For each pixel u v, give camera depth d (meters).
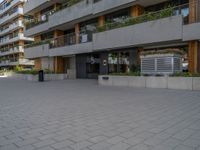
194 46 13.82
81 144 3.64
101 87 13.66
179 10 13.64
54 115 5.81
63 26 25.30
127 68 18.36
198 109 6.29
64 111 6.32
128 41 16.14
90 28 22.25
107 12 19.55
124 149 3.41
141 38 15.20
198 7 12.68
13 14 47.41
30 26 30.91
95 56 22.14
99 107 6.86
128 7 18.09
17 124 4.95
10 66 51.25
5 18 51.44
